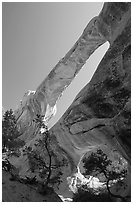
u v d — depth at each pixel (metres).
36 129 31.64
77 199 16.08
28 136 31.78
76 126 19.81
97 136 17.92
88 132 18.61
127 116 13.59
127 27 17.58
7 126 15.59
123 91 16.50
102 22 22.12
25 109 35.69
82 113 19.83
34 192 13.09
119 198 14.21
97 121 17.62
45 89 33.34
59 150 22.09
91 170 14.98
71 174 22.47
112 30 20.64
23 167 21.89
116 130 14.51
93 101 19.03
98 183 23.42
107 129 16.42
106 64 19.45
